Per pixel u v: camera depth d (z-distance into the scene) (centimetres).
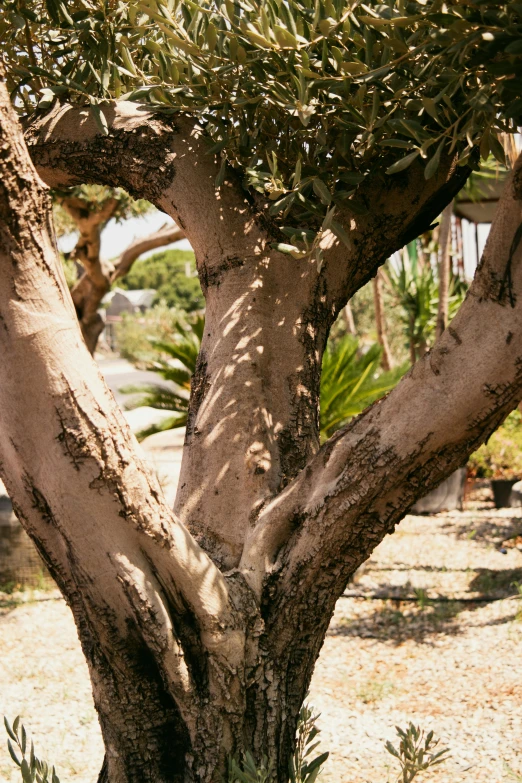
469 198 891
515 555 740
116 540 156
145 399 822
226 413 197
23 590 685
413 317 1102
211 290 208
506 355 152
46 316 146
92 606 161
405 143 165
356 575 699
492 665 486
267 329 201
